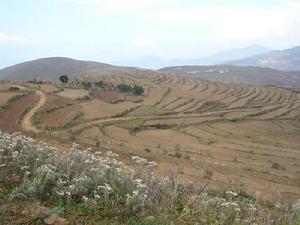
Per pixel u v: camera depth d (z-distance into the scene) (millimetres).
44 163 11938
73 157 12273
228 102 122562
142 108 98812
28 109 70812
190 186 12609
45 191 9719
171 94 128250
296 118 104938
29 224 7785
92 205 8891
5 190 9594
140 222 8172
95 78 164750
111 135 61375
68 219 8195
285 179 36500
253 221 9602
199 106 111188
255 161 50750
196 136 71250
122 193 10000
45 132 51062
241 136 76375
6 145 13688
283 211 11125
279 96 139375
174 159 37688
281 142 73688
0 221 7730
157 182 10844
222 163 43625
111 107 92500
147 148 48969
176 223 8586
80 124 69812
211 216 9406
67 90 105125
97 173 10703
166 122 83000
